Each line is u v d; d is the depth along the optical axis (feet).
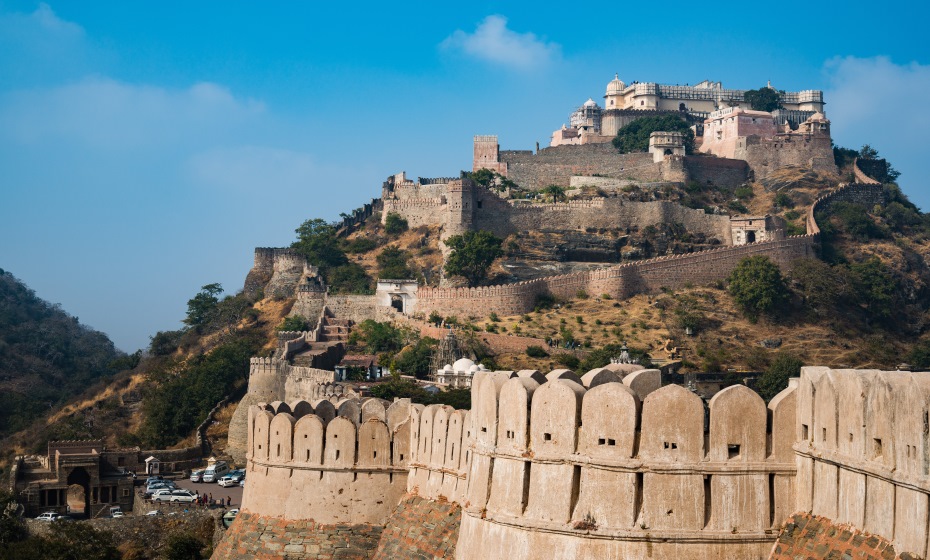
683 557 148.87
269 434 254.88
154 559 434.30
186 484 591.37
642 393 167.63
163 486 563.48
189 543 414.21
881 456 134.62
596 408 154.40
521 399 161.89
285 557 243.81
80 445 631.97
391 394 516.32
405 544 218.79
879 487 133.59
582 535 151.84
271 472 252.62
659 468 150.61
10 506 538.06
